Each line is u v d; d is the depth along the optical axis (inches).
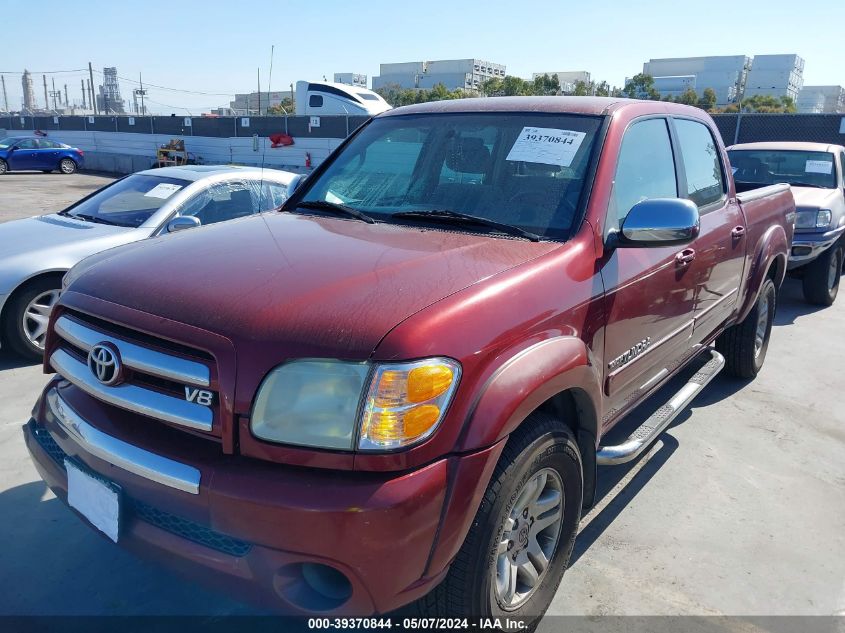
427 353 79.0
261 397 78.2
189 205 237.0
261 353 78.9
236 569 79.7
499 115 133.9
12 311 207.5
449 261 97.0
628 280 114.8
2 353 222.4
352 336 78.7
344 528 75.0
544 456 93.9
